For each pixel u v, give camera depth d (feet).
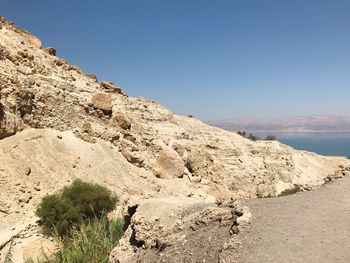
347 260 38.24
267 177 207.31
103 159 135.95
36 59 161.58
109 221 88.58
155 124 199.31
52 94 144.77
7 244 79.82
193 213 59.62
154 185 139.33
